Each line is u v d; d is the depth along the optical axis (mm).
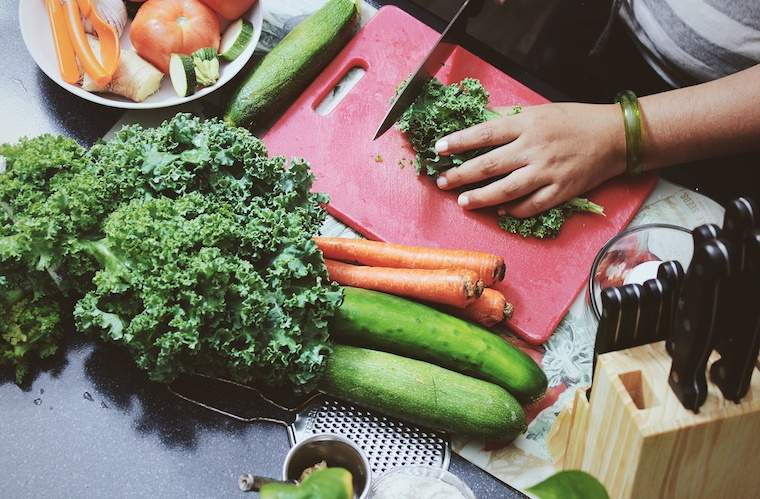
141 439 1009
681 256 1139
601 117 1167
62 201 961
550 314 1107
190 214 977
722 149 1171
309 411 1028
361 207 1181
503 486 996
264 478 788
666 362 749
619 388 737
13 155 1033
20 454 994
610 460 800
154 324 904
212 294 914
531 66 1496
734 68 1244
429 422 988
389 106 1261
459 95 1189
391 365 993
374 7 1359
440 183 1176
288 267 962
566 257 1152
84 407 1025
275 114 1270
